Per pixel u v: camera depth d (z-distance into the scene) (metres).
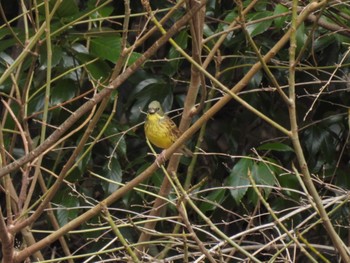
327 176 11.93
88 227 11.62
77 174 11.32
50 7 10.13
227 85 12.22
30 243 9.24
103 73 10.41
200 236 12.33
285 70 12.05
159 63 12.88
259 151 12.81
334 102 12.53
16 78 8.76
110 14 11.66
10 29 8.84
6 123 10.69
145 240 9.78
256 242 11.95
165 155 7.75
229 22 11.07
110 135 10.77
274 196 12.38
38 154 7.24
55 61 10.21
